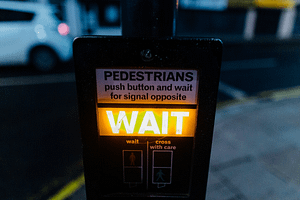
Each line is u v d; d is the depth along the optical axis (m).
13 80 5.60
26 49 6.11
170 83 0.80
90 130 0.85
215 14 13.34
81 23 8.49
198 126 0.85
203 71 0.77
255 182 2.44
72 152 2.96
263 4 13.83
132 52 0.75
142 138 0.88
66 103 4.38
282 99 4.97
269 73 7.36
